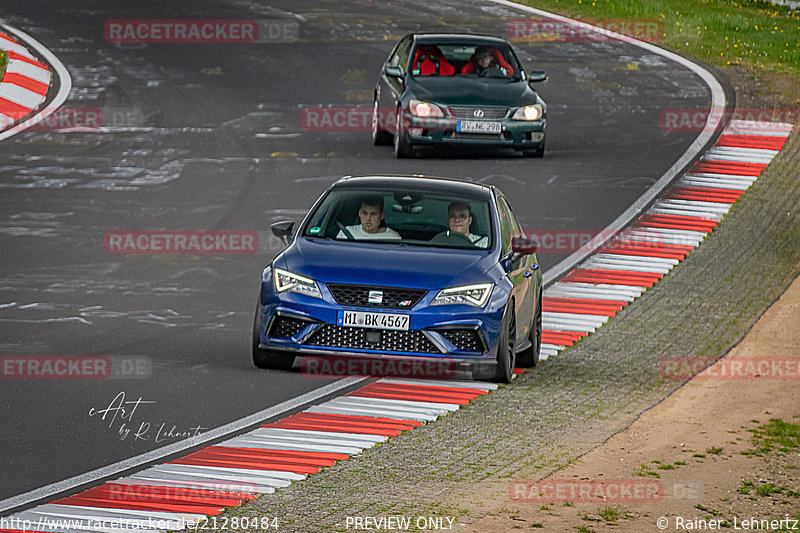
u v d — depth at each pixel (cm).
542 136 7525
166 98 9056
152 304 4844
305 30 11675
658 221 6644
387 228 4088
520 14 12731
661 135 8525
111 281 5169
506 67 7681
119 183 6944
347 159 7544
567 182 7256
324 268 3828
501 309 3838
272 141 7988
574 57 10950
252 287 5188
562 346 4597
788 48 11462
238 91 9375
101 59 10138
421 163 7456
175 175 7150
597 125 8756
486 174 7281
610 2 13238
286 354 3919
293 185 6981
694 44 11531
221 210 6475
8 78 9044
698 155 8038
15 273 5225
